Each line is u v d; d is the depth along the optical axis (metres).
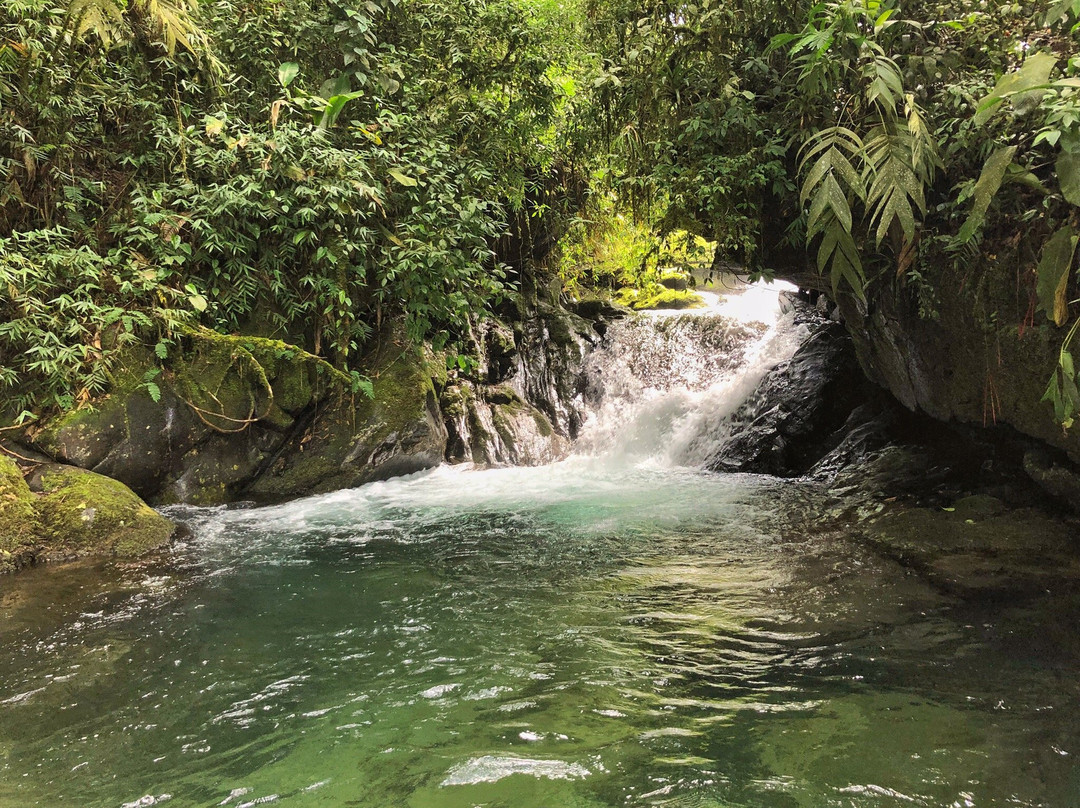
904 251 4.43
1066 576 3.47
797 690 2.55
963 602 3.27
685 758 2.13
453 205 6.50
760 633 3.08
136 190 5.77
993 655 2.76
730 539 4.64
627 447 8.34
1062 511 4.30
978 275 4.52
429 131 6.70
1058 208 3.83
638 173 5.61
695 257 6.52
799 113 4.62
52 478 4.97
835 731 2.27
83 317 5.58
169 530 4.89
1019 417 4.61
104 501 4.79
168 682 2.73
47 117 5.56
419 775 2.07
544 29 7.09
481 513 5.64
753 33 5.01
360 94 5.89
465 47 6.98
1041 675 2.59
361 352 7.24
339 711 2.48
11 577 4.08
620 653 2.92
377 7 6.50
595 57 5.64
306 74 6.66
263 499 6.25
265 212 5.86
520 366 9.21
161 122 5.92
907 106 3.52
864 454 6.16
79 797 1.99
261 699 2.58
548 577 3.95
